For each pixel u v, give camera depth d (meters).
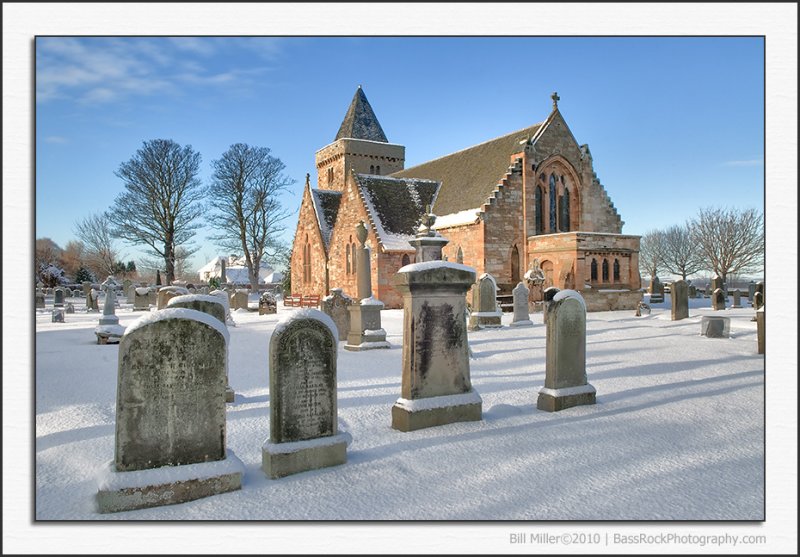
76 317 33.69
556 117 40.12
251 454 7.18
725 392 10.29
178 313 5.84
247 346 18.62
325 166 64.69
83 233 69.94
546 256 36.38
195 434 5.88
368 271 21.00
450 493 5.81
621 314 31.64
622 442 7.40
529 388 11.16
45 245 77.25
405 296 8.42
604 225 41.66
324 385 6.70
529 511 5.38
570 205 41.06
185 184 57.22
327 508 5.50
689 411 8.95
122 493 5.43
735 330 21.94
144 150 54.88
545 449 7.15
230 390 10.12
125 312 38.19
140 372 5.66
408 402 8.16
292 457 6.39
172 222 57.03
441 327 8.52
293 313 6.62
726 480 6.06
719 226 67.44
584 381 9.59
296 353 6.53
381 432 8.08
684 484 5.97
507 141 43.16
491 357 15.48
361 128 62.16
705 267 78.38
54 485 6.13
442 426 8.28
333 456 6.63
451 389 8.57
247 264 62.91
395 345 18.56
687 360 14.29
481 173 42.28
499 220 37.00
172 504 5.60
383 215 40.56
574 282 34.25
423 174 51.78
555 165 40.25
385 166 62.00
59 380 12.31
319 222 47.22
